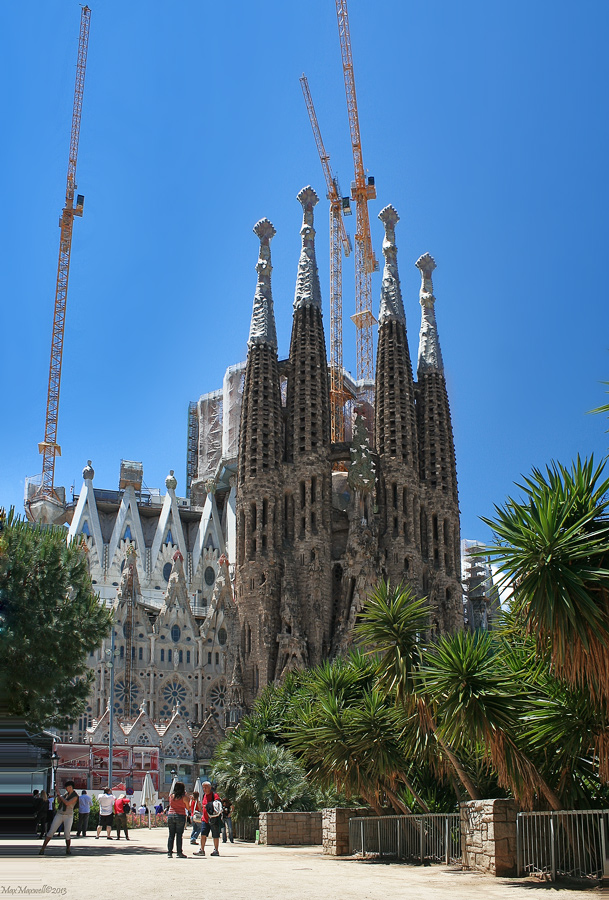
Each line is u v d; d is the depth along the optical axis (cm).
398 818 3425
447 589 11738
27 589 4144
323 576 11119
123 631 12850
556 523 2572
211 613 13512
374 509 11500
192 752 11638
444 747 3244
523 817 2634
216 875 2600
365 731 3734
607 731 2750
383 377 12400
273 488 11362
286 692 6444
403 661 3306
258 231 12731
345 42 16862
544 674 2961
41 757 3922
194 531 16125
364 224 17312
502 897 2114
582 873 2533
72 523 14762
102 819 4781
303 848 4269
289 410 12050
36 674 4025
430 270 13538
